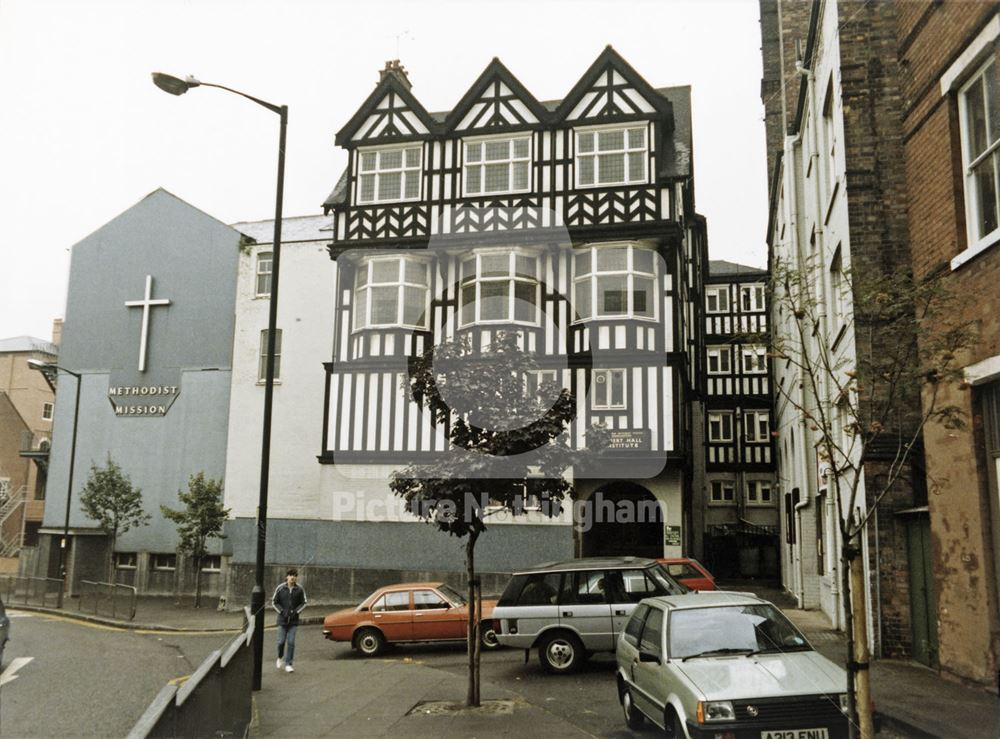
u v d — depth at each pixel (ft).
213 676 18.80
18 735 25.57
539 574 40.06
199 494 78.84
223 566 83.56
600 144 70.79
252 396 86.74
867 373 21.61
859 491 39.11
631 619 29.55
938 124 30.25
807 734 20.40
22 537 108.37
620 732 27.09
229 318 90.27
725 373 138.51
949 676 30.01
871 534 36.55
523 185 71.92
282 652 42.01
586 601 39.06
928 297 20.99
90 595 76.43
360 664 43.75
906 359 20.99
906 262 38.83
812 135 54.03
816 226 51.90
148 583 87.97
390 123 75.72
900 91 33.58
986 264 26.81
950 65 29.27
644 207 68.44
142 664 43.83
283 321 86.53
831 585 50.19
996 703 26.11
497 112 73.26
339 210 76.23
